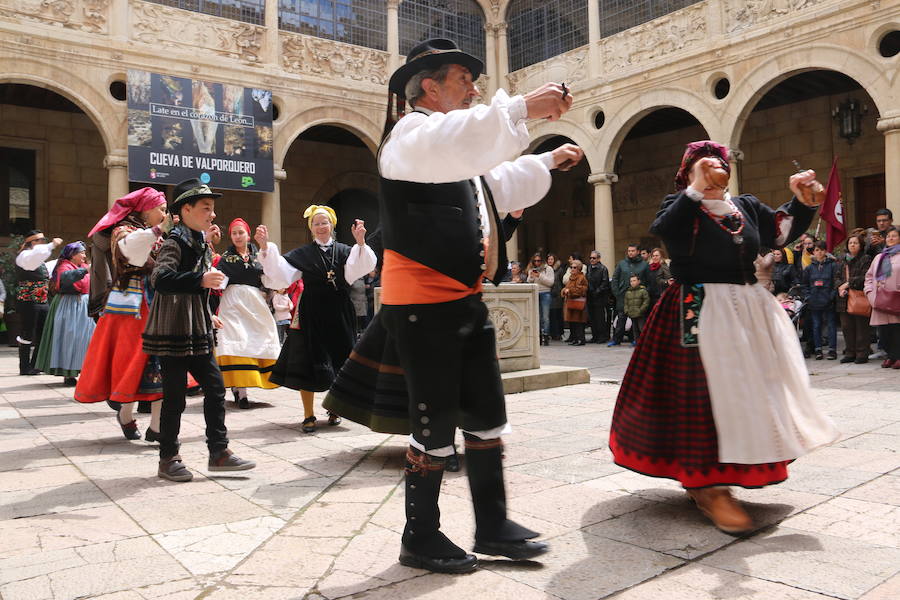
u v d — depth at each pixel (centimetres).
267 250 500
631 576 225
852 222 1650
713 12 1455
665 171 2036
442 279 222
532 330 734
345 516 303
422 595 214
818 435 277
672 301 288
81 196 1783
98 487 361
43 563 249
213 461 393
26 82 1335
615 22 1667
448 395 226
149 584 229
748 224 287
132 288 490
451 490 341
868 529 263
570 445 433
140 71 1421
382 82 1775
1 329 1348
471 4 1947
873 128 1611
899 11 1178
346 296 525
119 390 465
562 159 257
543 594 213
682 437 273
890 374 754
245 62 1573
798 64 1319
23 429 538
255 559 251
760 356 275
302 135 2094
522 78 1895
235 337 631
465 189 229
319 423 560
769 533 262
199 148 1483
